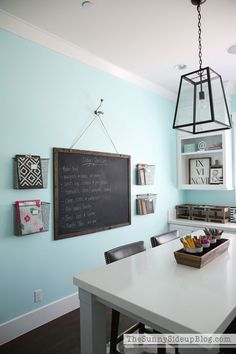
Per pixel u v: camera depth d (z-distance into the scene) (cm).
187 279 136
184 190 430
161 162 383
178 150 412
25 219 216
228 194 386
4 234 212
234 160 375
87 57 276
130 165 330
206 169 400
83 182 272
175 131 415
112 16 209
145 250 195
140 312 106
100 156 291
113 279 137
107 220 297
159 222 376
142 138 351
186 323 93
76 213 265
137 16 208
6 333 210
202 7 195
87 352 135
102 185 293
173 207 404
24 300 223
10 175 216
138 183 337
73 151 262
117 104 316
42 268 237
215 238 182
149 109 364
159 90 376
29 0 190
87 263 277
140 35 238
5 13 206
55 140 250
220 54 273
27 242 227
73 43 253
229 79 342
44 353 195
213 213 364
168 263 163
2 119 212
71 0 190
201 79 181
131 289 124
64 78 259
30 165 222
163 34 235
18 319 217
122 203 317
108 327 228
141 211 335
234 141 373
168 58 284
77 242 268
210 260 164
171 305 107
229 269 150
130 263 163
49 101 246
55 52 251
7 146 214
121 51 269
